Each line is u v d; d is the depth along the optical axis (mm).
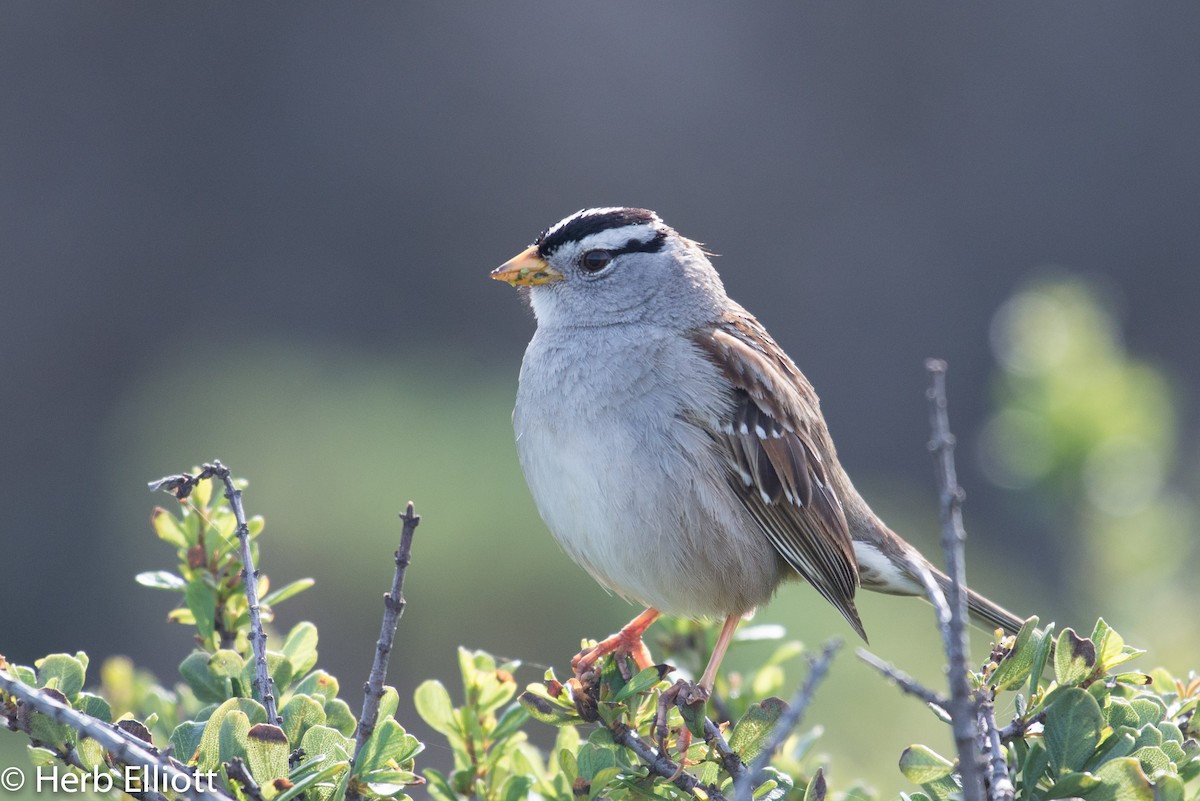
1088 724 3725
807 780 4645
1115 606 6574
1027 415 6848
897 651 10039
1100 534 6695
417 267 22375
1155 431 6742
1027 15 24312
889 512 15836
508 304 21938
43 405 20672
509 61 23109
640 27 23438
